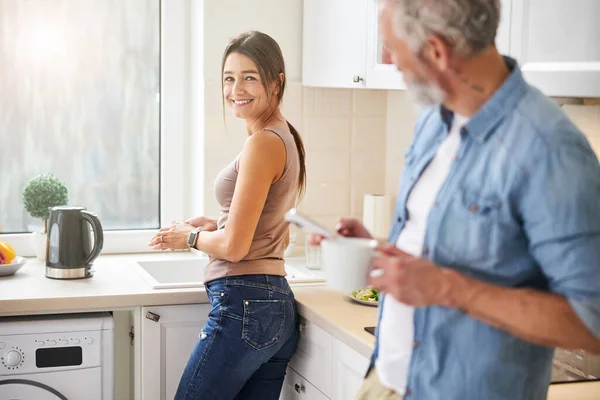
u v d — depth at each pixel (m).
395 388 1.56
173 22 3.37
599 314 1.27
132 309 2.70
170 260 3.21
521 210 1.35
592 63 1.70
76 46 3.30
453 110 1.46
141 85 3.39
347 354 2.28
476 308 1.33
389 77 2.55
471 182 1.40
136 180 3.42
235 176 2.48
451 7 1.32
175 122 3.42
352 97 3.34
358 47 2.77
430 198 1.51
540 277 1.40
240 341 2.41
